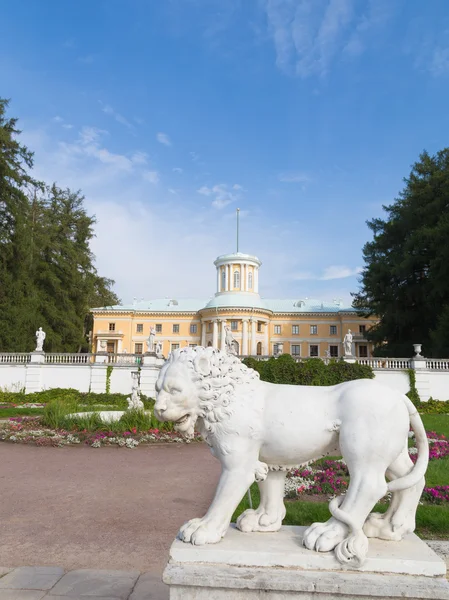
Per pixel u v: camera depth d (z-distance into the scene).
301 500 6.38
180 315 62.25
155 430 12.38
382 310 35.12
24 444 11.61
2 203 31.42
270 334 61.19
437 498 6.10
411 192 36.09
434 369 25.45
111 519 5.75
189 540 2.52
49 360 28.28
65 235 40.84
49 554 4.56
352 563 2.33
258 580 2.26
